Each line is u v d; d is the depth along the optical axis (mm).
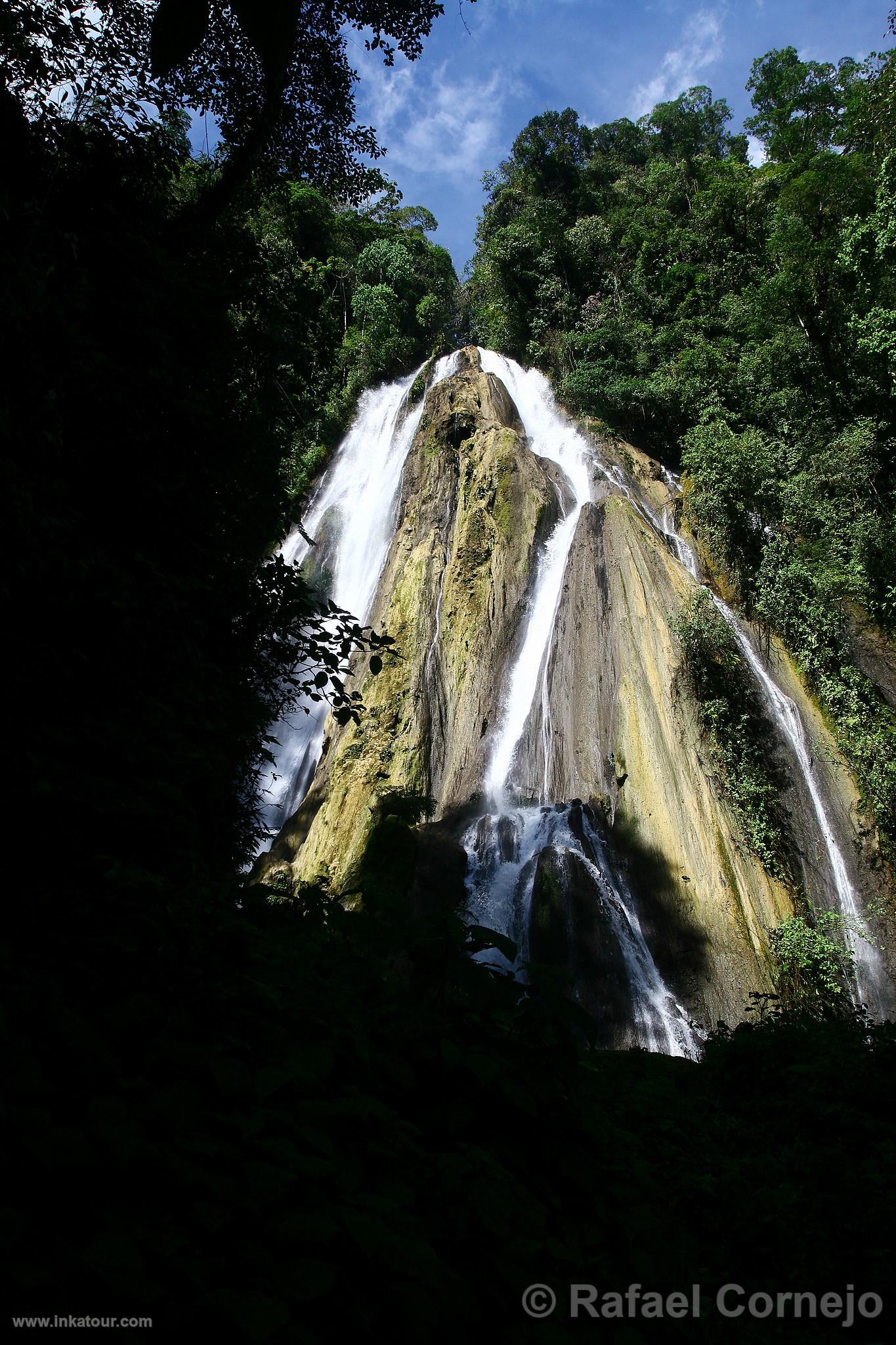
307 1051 2537
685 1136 5840
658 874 19688
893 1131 5672
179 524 8352
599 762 22625
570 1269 2537
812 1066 7199
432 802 23188
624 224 47500
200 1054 2301
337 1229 1862
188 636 7359
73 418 6918
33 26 7512
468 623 28422
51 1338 1426
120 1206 1757
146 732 5645
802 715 23203
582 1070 2916
